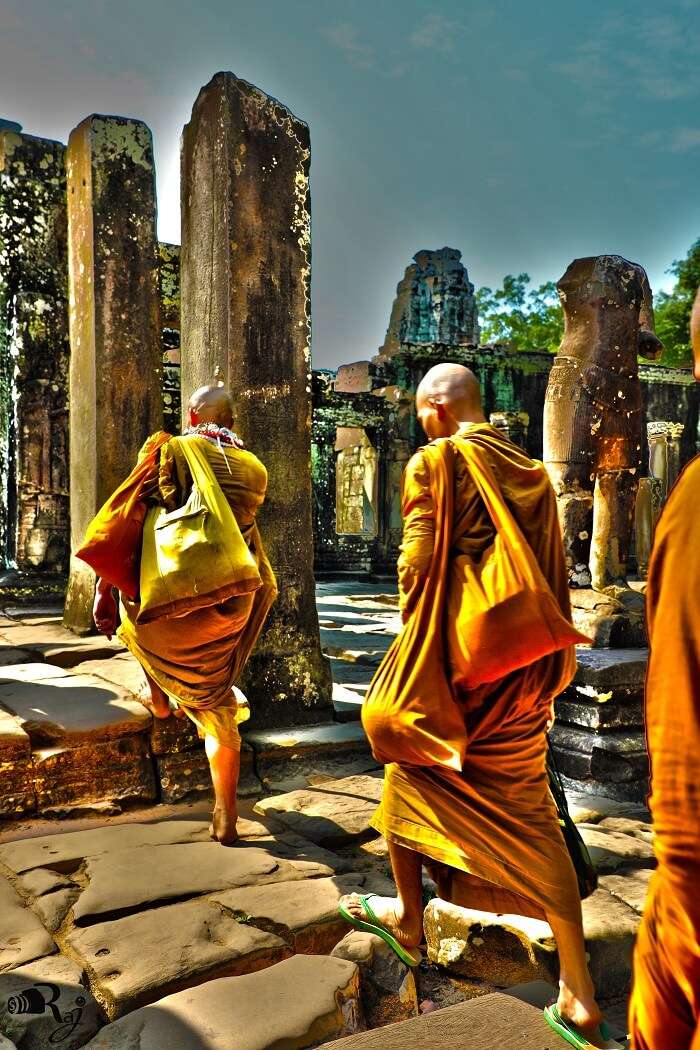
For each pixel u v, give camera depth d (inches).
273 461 201.8
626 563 229.5
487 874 91.4
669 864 42.8
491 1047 78.6
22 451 341.4
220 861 131.0
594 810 168.1
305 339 207.8
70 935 106.7
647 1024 45.8
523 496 98.2
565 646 93.0
